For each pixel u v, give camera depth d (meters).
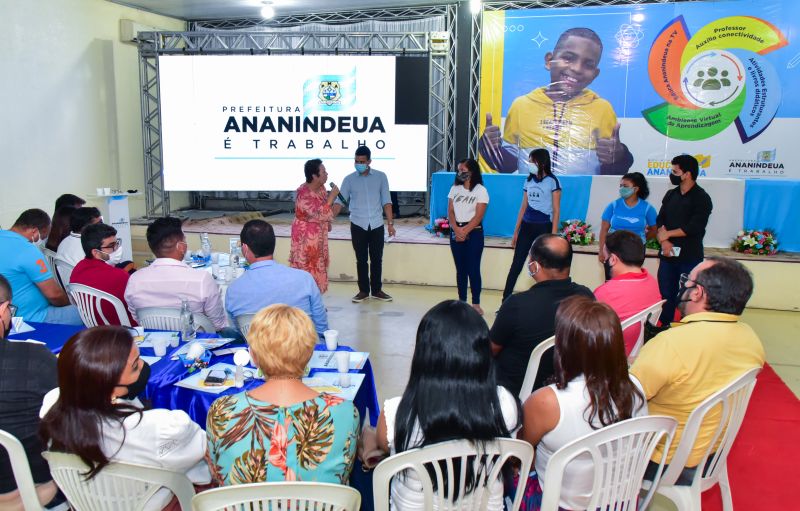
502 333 2.42
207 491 1.40
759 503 2.51
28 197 6.40
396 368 4.07
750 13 6.67
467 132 7.80
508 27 7.23
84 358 1.51
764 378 3.91
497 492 1.65
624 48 7.02
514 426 1.64
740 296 1.97
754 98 6.80
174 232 2.91
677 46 6.89
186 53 7.33
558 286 2.43
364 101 7.44
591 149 7.26
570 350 1.68
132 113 7.93
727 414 1.94
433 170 8.10
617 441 1.67
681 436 1.93
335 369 2.36
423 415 1.52
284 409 1.52
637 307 2.70
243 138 7.54
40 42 6.46
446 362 1.52
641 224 4.68
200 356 2.36
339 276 6.54
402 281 6.42
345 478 1.58
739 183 5.93
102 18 7.33
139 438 1.58
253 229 2.80
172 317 2.84
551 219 4.88
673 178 4.28
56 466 1.60
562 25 7.12
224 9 8.05
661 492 2.03
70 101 6.93
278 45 8.58
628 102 7.10
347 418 1.56
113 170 7.66
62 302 3.58
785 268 5.50
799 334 4.85
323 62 7.38
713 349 1.94
